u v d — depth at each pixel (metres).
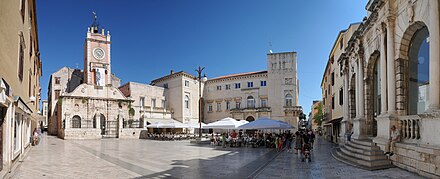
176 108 56.88
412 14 11.24
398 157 11.63
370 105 17.22
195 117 59.00
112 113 46.41
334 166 12.98
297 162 14.89
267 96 53.19
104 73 48.25
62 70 56.16
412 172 10.56
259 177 10.79
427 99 11.18
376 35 15.23
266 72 53.94
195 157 17.67
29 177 10.92
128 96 51.56
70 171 12.30
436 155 9.10
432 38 9.80
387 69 13.11
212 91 60.62
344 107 23.31
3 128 11.10
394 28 12.90
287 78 51.59
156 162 15.27
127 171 12.31
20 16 14.01
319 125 73.75
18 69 13.72
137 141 36.00
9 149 11.40
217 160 16.08
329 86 38.28
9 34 10.98
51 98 54.47
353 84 21.53
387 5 13.08
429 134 9.69
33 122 28.95
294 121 50.19
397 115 12.38
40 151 21.28
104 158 17.11
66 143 30.84
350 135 20.56
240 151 21.86
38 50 32.00
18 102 13.26
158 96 56.81
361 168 11.95
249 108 53.62
